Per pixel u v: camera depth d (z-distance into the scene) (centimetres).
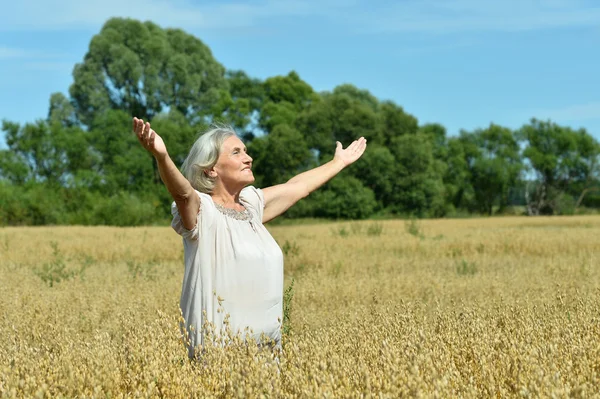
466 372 399
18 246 2400
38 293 954
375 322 585
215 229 436
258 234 454
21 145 8294
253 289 436
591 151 10831
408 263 1692
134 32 9825
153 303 859
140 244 2353
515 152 10850
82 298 934
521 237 2478
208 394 346
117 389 367
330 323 723
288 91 11144
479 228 4312
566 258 1716
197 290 432
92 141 8869
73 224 6675
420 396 314
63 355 409
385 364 367
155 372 365
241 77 11456
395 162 8938
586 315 564
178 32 10481
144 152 8775
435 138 11688
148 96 9550
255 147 8812
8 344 576
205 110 9856
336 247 2264
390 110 9706
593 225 5216
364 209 8431
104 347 416
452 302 923
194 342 429
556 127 10925
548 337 496
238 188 459
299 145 8700
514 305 633
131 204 6550
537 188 11031
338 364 371
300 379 347
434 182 8981
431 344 437
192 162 455
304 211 8512
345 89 12144
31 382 358
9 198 6875
